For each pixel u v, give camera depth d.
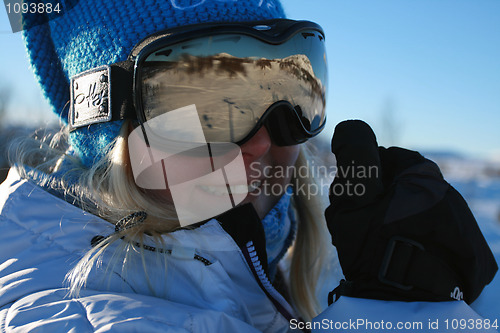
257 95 0.75
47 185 0.82
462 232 0.68
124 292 0.69
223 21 0.74
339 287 0.75
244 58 0.73
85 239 0.74
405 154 0.78
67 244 0.73
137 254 0.73
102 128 0.75
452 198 0.70
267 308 0.84
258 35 0.74
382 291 0.69
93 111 0.75
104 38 0.75
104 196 0.76
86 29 0.76
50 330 0.56
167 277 0.72
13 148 0.86
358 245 0.71
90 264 0.68
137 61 0.69
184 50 0.70
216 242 0.76
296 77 0.80
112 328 0.56
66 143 0.94
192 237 0.74
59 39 0.82
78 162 0.84
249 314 0.77
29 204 0.77
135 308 0.61
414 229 0.69
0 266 0.70
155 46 0.69
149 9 0.73
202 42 0.71
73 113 0.79
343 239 0.72
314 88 0.85
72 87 0.79
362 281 0.71
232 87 0.73
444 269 0.68
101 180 0.75
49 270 0.69
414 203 0.69
